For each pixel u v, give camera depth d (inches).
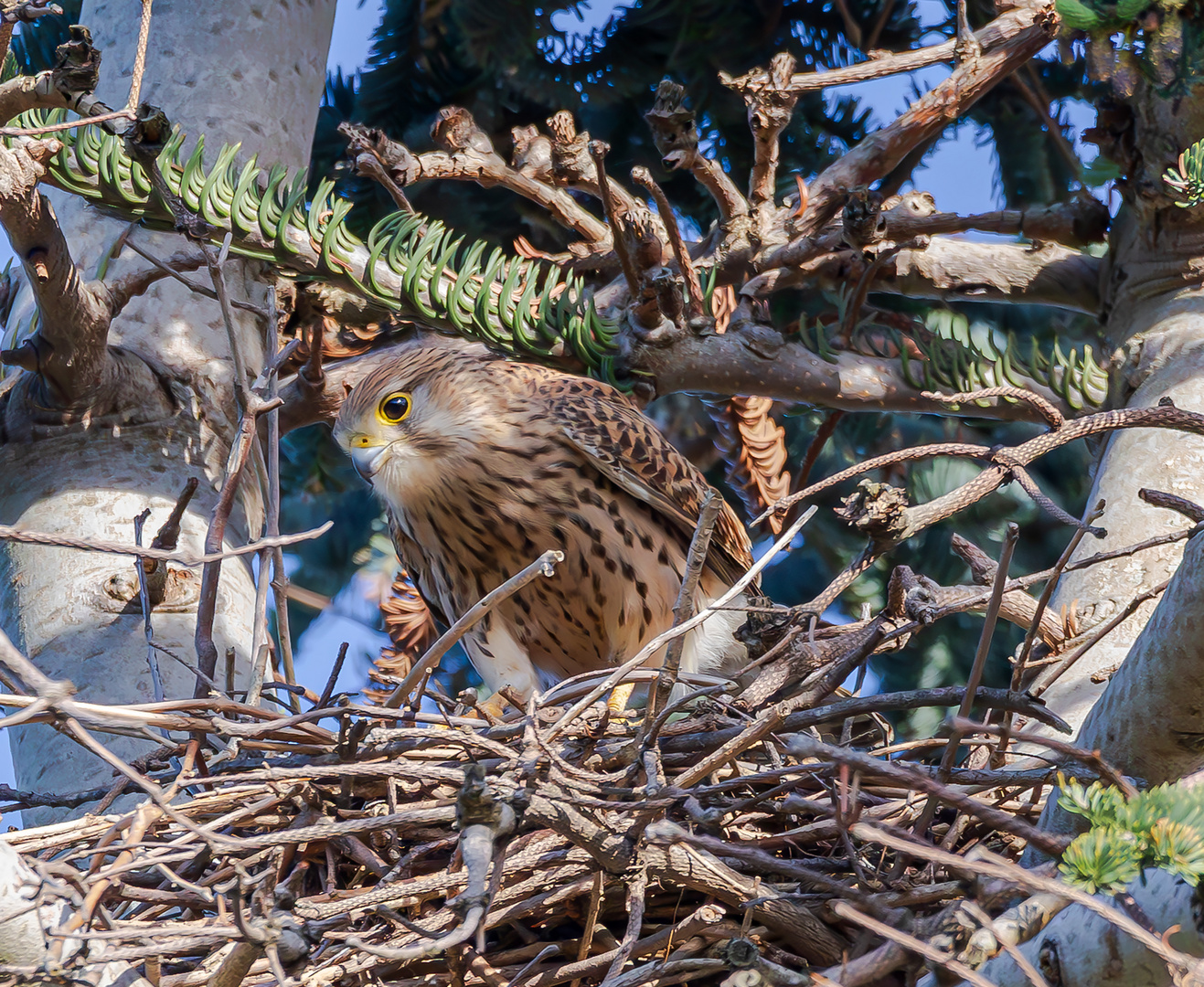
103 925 185.3
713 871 199.6
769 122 355.9
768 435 398.9
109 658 291.3
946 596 224.5
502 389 331.0
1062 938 163.8
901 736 432.1
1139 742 183.6
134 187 302.5
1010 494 449.4
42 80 223.5
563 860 201.8
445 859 219.5
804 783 226.2
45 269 281.9
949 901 196.1
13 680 192.7
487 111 461.7
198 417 332.2
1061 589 313.0
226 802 207.5
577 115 457.4
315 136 468.8
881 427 460.4
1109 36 263.9
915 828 200.7
